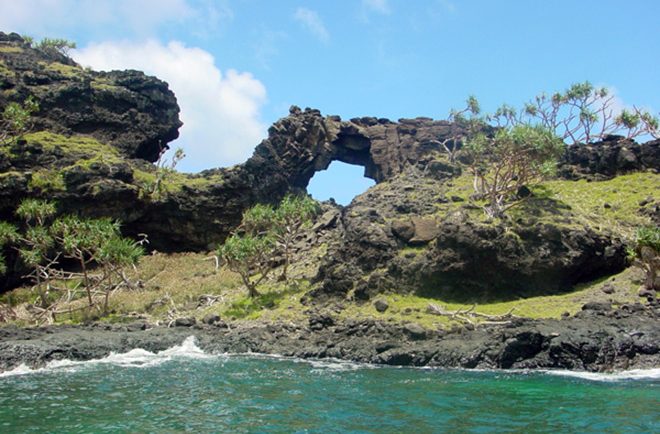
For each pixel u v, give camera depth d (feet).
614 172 222.69
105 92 268.41
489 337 131.44
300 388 102.22
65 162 230.07
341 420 80.53
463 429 76.13
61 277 194.49
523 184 205.26
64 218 200.75
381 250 178.91
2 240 183.73
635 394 96.02
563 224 177.27
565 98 281.54
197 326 166.81
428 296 171.53
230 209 251.39
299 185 277.44
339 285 175.63
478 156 216.33
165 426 76.84
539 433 74.02
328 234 230.27
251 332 155.63
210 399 92.94
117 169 233.14
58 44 310.65
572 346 120.37
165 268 228.63
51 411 84.23
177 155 260.21
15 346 125.80
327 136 276.41
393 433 74.28
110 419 80.02
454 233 171.42
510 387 102.58
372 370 122.11
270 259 202.80
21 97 247.09
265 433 74.08
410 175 243.19
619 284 162.91
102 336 146.30
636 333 123.44
